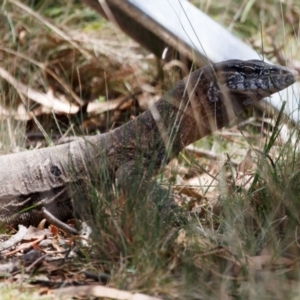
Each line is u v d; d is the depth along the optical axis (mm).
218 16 16359
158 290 7504
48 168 10164
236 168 10852
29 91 13930
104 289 7391
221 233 8805
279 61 14203
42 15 15820
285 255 8188
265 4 16766
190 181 11484
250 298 7207
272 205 8992
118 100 14180
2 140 12484
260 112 13305
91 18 16188
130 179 9148
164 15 13164
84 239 8391
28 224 10164
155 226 8148
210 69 10359
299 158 9727
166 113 10344
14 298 7289
